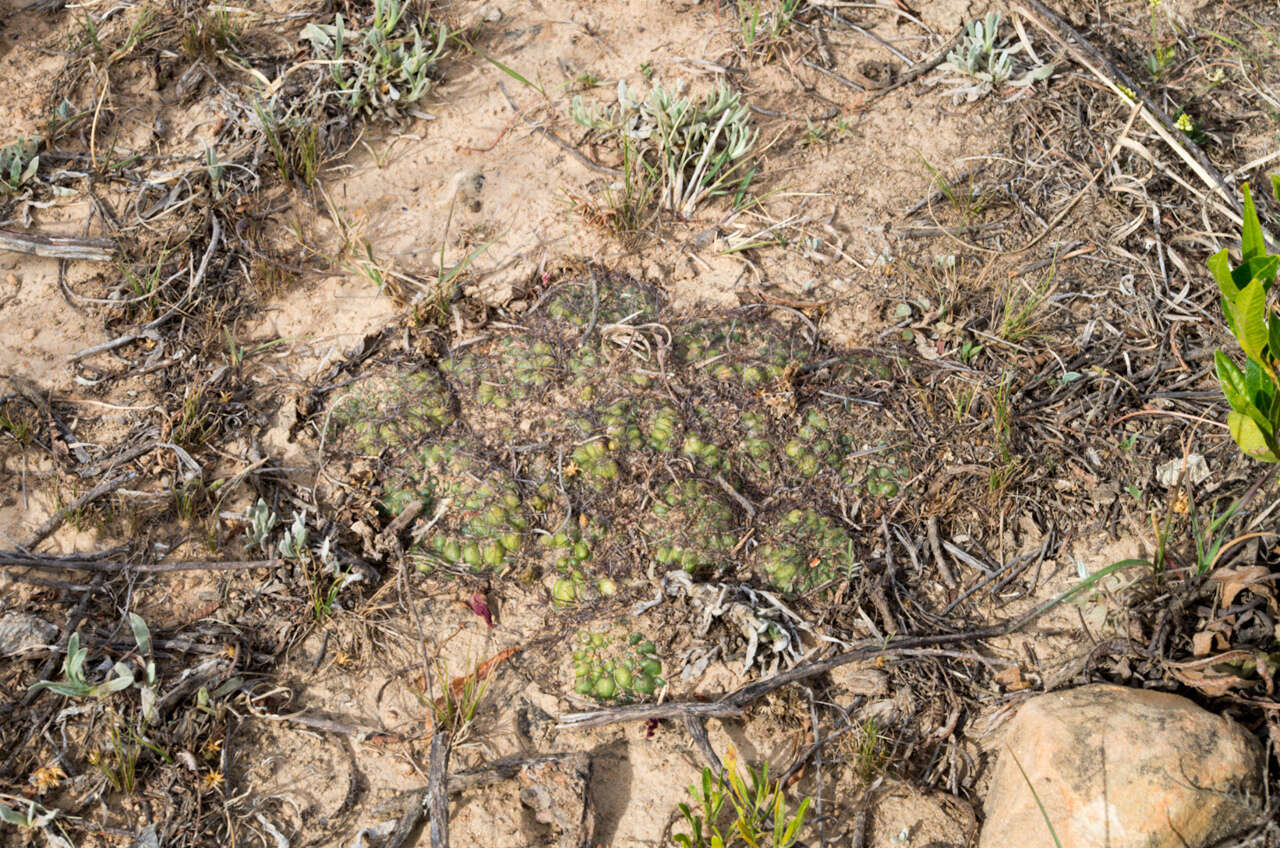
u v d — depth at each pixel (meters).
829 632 0.94
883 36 1.18
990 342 1.04
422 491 0.98
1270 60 1.18
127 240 1.05
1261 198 1.09
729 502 0.98
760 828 0.87
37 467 0.98
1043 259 1.07
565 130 1.12
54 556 0.95
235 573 0.95
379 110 1.12
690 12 1.19
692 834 0.88
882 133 1.13
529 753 0.91
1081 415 1.01
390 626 0.94
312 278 1.06
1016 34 1.17
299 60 1.13
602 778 0.90
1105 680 0.91
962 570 0.97
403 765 0.90
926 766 0.91
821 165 1.12
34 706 0.90
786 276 1.07
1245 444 0.87
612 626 0.94
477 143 1.12
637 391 1.01
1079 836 0.85
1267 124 1.14
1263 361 0.87
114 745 0.88
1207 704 0.89
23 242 1.04
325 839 0.88
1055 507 0.98
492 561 0.96
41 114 1.10
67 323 1.02
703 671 0.93
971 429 1.00
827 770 0.91
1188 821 0.84
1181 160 1.11
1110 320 1.05
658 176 1.10
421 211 1.09
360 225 1.07
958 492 0.98
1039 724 0.88
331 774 0.90
